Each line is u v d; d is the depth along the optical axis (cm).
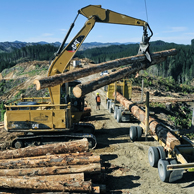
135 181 680
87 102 2217
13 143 927
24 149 691
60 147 689
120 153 905
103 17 835
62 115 873
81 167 611
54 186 548
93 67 688
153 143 1009
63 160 623
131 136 1045
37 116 873
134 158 859
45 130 878
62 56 865
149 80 3600
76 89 632
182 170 655
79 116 1045
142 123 1041
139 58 800
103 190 598
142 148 953
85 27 841
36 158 648
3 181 561
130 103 1282
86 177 629
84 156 639
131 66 796
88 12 828
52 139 934
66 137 927
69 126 888
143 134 1159
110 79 718
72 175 578
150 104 2014
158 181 679
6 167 625
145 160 838
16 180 561
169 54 947
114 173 735
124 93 1709
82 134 934
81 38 853
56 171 596
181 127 1645
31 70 6775
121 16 836
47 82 598
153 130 865
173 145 703
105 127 1316
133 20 823
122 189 634
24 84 4544
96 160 626
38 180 563
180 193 604
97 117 1583
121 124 1384
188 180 683
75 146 691
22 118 874
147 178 700
